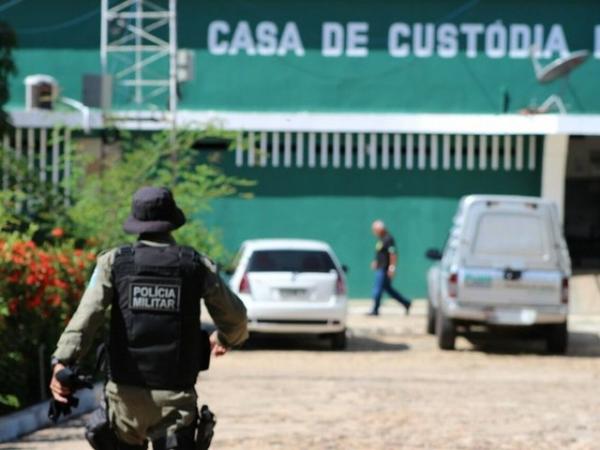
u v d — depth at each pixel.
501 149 94.81
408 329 75.50
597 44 94.75
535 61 94.50
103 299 19.75
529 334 72.62
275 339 71.25
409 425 38.94
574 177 113.38
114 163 72.25
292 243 65.81
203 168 71.69
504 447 34.94
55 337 44.25
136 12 92.38
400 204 95.38
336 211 95.62
